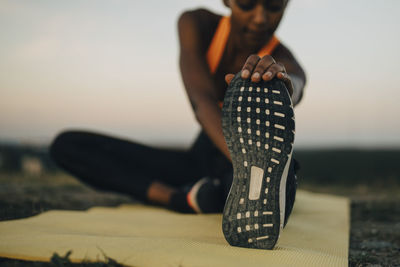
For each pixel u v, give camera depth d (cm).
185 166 261
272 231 124
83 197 302
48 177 480
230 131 129
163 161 256
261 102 126
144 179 245
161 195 238
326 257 128
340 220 225
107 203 279
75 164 246
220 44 211
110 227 172
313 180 859
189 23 212
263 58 129
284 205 125
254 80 126
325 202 299
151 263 113
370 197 358
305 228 194
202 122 172
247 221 125
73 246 127
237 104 128
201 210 215
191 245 129
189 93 189
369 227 217
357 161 2128
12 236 143
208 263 111
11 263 116
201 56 206
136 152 251
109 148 247
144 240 136
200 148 244
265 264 113
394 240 183
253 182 126
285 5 184
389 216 255
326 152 3869
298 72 199
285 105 125
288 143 124
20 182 397
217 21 219
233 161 130
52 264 112
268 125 125
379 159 2303
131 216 205
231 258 117
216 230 168
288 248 135
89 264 112
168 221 191
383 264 139
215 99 184
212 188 215
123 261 113
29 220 179
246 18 182
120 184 244
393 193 406
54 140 246
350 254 153
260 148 125
